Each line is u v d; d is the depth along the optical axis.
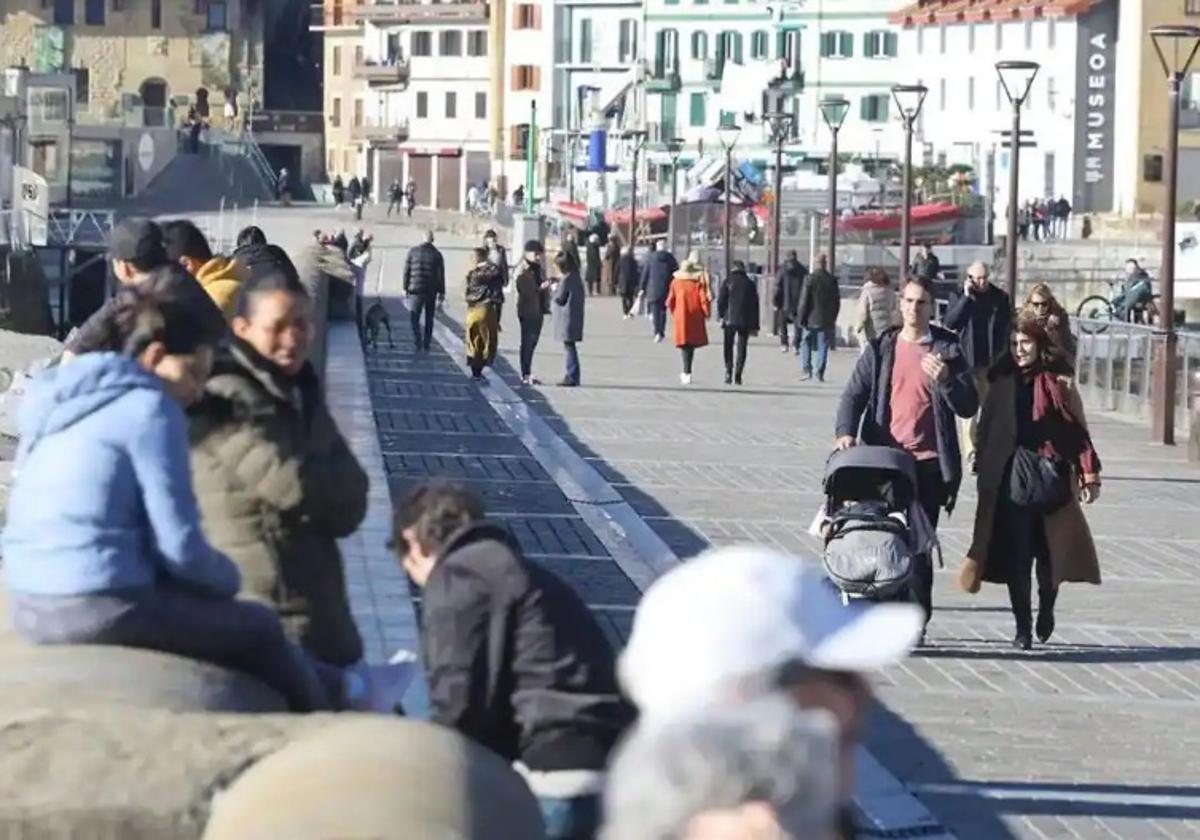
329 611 18.52
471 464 64.06
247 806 11.02
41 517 15.05
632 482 61.62
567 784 16.73
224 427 18.16
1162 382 79.25
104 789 11.66
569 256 95.62
